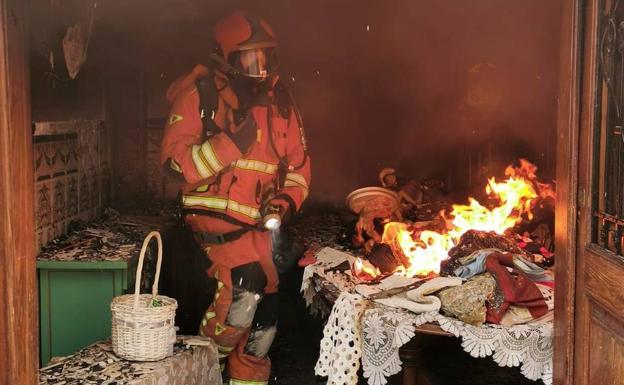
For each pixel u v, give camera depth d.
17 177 2.55
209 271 4.36
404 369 3.95
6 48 2.46
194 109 4.23
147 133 6.38
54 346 4.58
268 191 4.38
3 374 2.55
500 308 3.63
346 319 3.81
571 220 2.58
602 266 2.36
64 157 5.12
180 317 5.73
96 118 5.84
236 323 4.29
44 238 4.77
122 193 6.33
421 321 3.63
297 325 6.11
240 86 4.28
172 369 3.65
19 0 2.52
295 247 4.63
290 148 4.49
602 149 2.44
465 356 4.77
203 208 4.29
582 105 2.54
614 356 2.28
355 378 3.79
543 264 4.76
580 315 2.54
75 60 4.87
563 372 2.65
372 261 4.78
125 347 3.65
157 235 3.76
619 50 2.28
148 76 6.36
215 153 4.17
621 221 2.27
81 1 4.93
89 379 3.44
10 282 2.53
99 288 4.56
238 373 4.44
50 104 4.87
